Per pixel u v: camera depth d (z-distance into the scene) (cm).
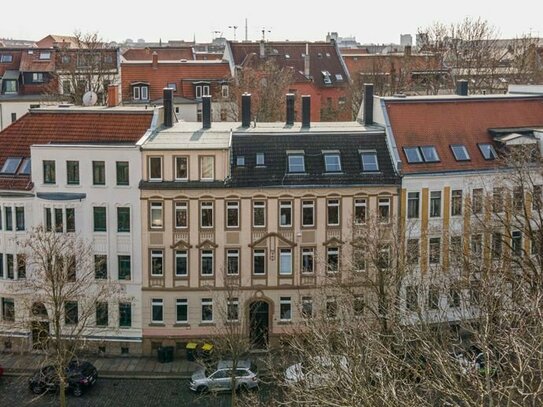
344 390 2958
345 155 5944
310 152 5925
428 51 12400
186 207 5788
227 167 5778
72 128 6156
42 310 5781
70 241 5534
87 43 11906
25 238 5856
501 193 5716
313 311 5122
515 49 13325
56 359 4881
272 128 6209
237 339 4788
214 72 11450
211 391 5138
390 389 2634
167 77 11262
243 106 6397
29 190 5844
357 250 5391
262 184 5762
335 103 12056
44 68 11194
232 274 5862
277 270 5862
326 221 5859
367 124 6425
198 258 5834
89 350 5862
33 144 5944
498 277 4181
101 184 5797
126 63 11244
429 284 4703
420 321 3406
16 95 11050
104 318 5891
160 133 6022
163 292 5847
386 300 4506
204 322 5891
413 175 5912
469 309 4075
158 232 5806
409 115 6262
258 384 5103
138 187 5747
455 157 6122
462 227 5962
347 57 13162
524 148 5928
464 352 3225
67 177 5816
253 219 5825
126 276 5872
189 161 5762
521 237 5847
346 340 3297
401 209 5912
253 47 12394
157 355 5850
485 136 6353
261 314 5919
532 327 2880
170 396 5172
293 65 12281
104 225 5841
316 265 5856
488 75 11169
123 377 5494
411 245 5531
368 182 5856
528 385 2605
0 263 5953
